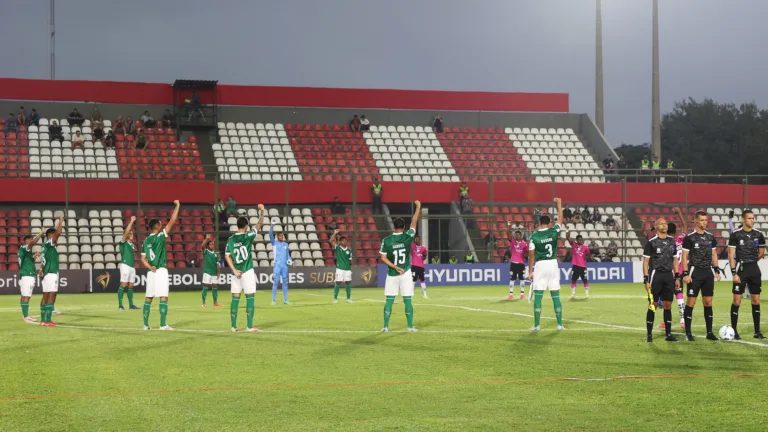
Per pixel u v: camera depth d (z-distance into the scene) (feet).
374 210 135.64
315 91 163.12
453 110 171.12
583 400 28.22
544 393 29.58
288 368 35.68
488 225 138.62
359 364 36.73
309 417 25.82
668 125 251.80
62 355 40.01
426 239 136.36
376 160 154.40
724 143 244.83
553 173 159.12
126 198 128.57
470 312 65.41
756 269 45.73
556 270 50.37
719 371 34.27
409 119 169.48
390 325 54.29
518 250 87.25
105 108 154.30
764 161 240.12
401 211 145.89
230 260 51.24
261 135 156.35
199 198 131.75
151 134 150.61
